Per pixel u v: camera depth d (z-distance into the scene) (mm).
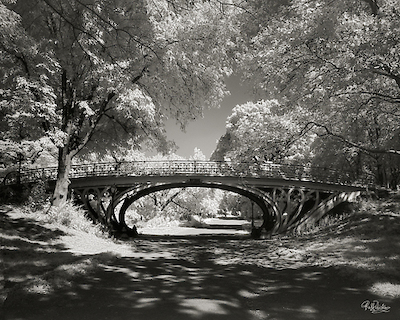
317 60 15250
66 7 10031
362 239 16188
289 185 31875
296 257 14922
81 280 9453
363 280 9539
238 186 31766
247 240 28297
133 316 6621
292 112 21156
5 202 22828
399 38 12328
